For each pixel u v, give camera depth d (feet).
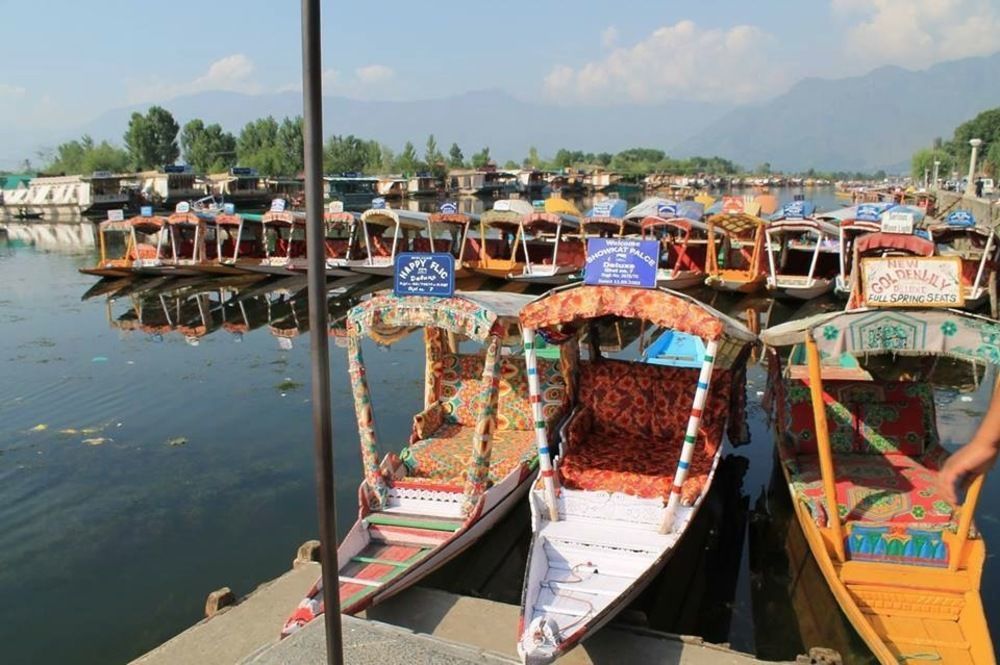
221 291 93.86
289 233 107.45
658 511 25.98
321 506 12.39
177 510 33.73
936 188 217.36
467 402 36.04
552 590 23.62
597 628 21.68
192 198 222.69
